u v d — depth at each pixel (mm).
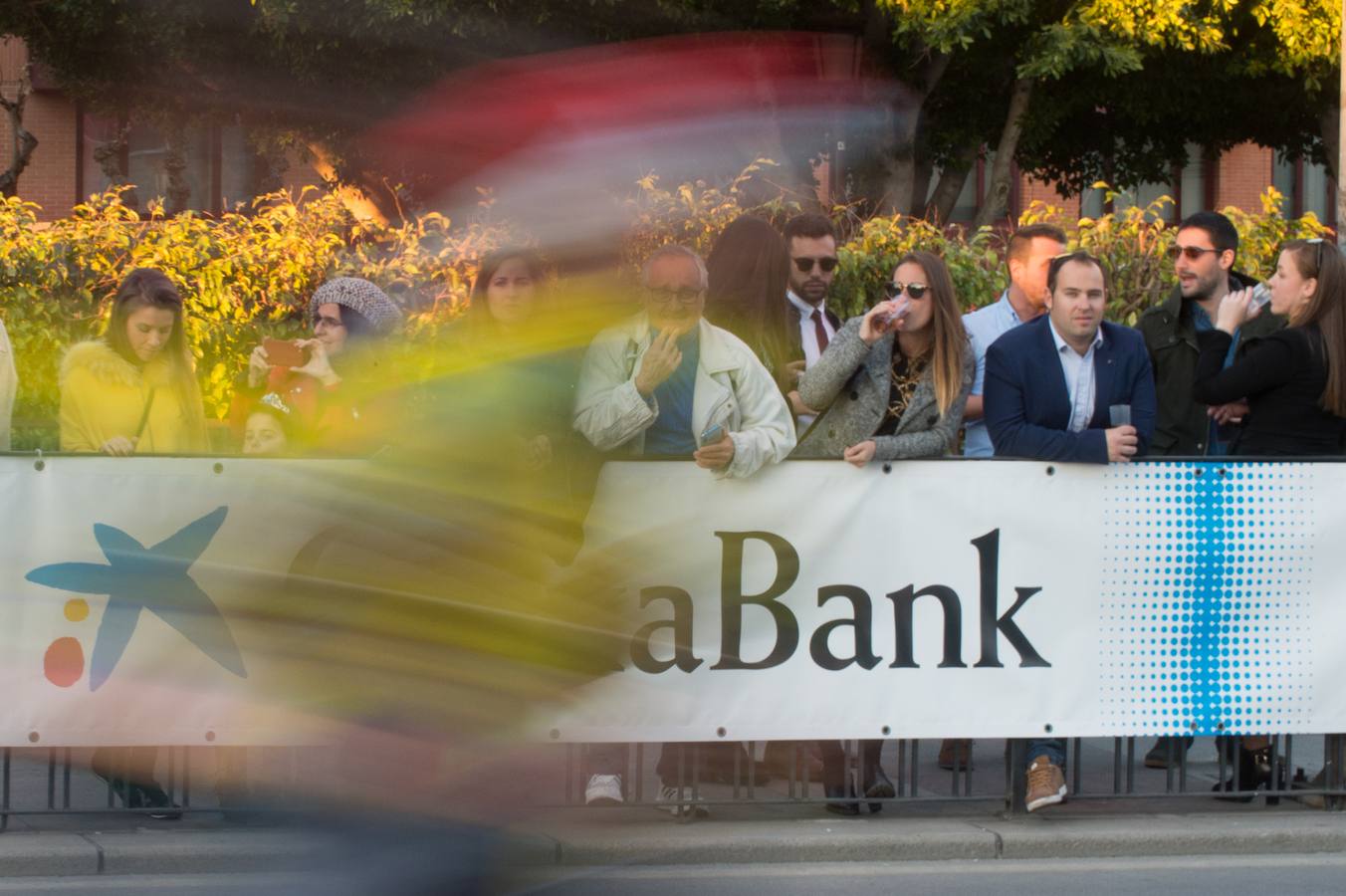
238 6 29266
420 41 27938
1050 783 11023
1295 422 11695
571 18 27750
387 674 8836
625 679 10484
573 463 10062
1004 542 10930
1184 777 11469
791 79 29688
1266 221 20234
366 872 8711
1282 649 11148
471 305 9727
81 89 32562
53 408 17000
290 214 18047
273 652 9750
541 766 9289
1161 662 11070
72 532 10234
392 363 10438
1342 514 11148
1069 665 11008
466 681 8883
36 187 43500
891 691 10891
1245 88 34094
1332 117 34281
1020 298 12922
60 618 10266
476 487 9055
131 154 42344
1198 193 46125
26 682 10281
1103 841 10664
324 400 10844
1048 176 38062
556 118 27406
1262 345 11648
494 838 8812
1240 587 11102
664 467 10492
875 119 30750
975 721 10945
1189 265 12672
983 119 33719
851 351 10930
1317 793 11414
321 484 9398
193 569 10141
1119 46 29266
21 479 10211
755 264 11594
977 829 10734
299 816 9422
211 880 9688
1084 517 10969
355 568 9039
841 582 10805
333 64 28562
